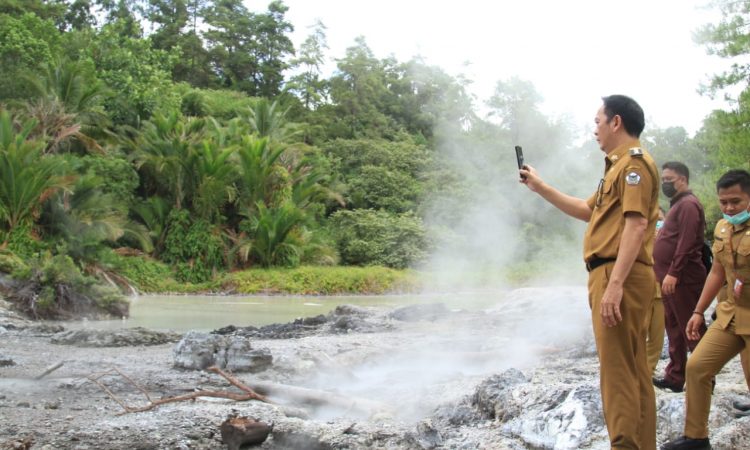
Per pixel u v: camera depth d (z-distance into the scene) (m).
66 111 31.61
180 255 32.59
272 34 66.50
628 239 3.38
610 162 3.62
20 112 29.77
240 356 7.82
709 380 4.17
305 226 39.69
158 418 5.23
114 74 36.66
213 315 18.88
